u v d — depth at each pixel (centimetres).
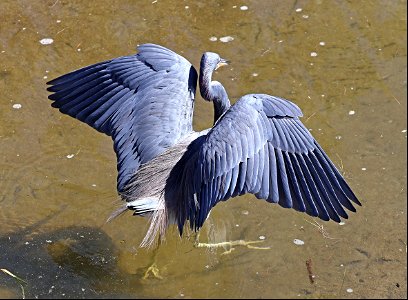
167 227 957
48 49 1357
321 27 1461
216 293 983
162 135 939
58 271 998
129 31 1409
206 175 866
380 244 1055
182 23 1441
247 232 1062
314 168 895
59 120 1223
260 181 862
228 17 1465
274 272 1012
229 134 865
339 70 1359
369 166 1176
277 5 1507
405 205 1112
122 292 977
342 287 993
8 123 1209
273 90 1305
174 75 957
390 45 1429
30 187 1111
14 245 1029
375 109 1281
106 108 956
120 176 950
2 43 1363
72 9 1455
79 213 1078
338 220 877
